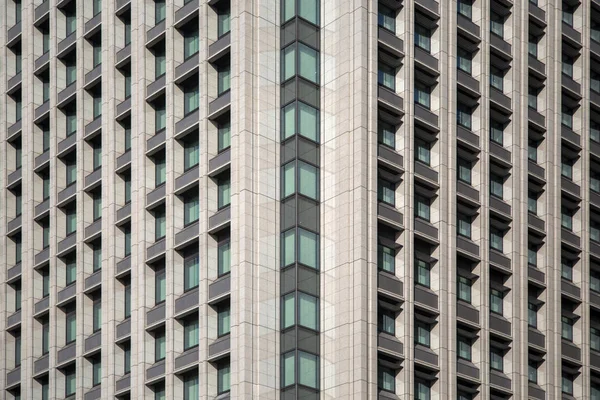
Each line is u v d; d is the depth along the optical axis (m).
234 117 91.25
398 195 91.56
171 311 92.81
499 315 96.12
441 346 90.25
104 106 104.25
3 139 116.19
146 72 100.88
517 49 102.94
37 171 111.88
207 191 92.56
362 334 85.56
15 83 116.81
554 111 104.94
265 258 88.56
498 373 94.44
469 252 94.62
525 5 104.75
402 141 92.44
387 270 89.88
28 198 111.38
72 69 111.38
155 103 100.62
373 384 85.31
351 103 90.56
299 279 87.88
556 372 98.12
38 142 112.88
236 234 88.62
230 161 91.12
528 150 103.19
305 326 87.19
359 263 86.94
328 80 92.50
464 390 91.81
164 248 95.50
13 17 119.31
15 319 110.44
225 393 88.19
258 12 93.38
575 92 107.81
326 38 93.50
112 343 97.75
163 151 98.88
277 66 93.06
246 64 91.81
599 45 111.69
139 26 102.31
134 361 94.81
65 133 110.06
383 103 91.75
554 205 102.50
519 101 101.94
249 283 87.50
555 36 106.81
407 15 94.81
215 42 95.12
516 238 98.38
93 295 103.06
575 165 107.12
